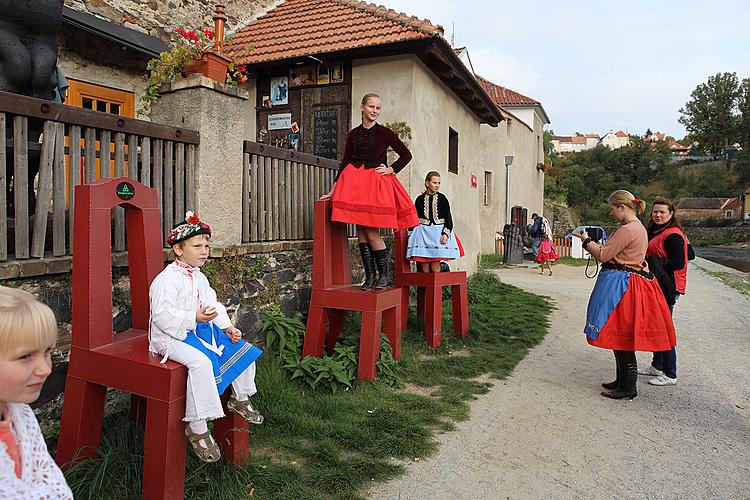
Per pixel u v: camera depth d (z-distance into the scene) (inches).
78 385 103.0
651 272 178.5
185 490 102.3
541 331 273.3
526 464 128.0
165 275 101.9
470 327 256.7
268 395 149.9
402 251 234.5
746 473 126.0
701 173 2600.9
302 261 218.2
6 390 50.8
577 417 158.9
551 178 1774.1
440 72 323.6
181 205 158.1
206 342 101.5
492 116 454.3
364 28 306.2
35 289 116.6
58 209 121.6
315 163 229.9
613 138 4584.2
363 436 133.9
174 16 322.0
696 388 188.1
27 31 133.6
